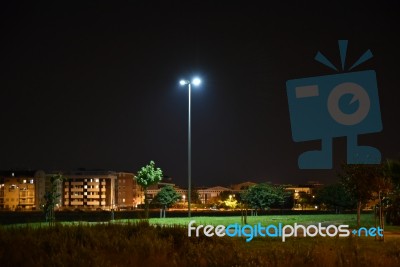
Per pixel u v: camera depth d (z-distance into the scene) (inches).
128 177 5723.4
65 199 5275.6
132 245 672.4
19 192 4879.4
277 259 604.4
